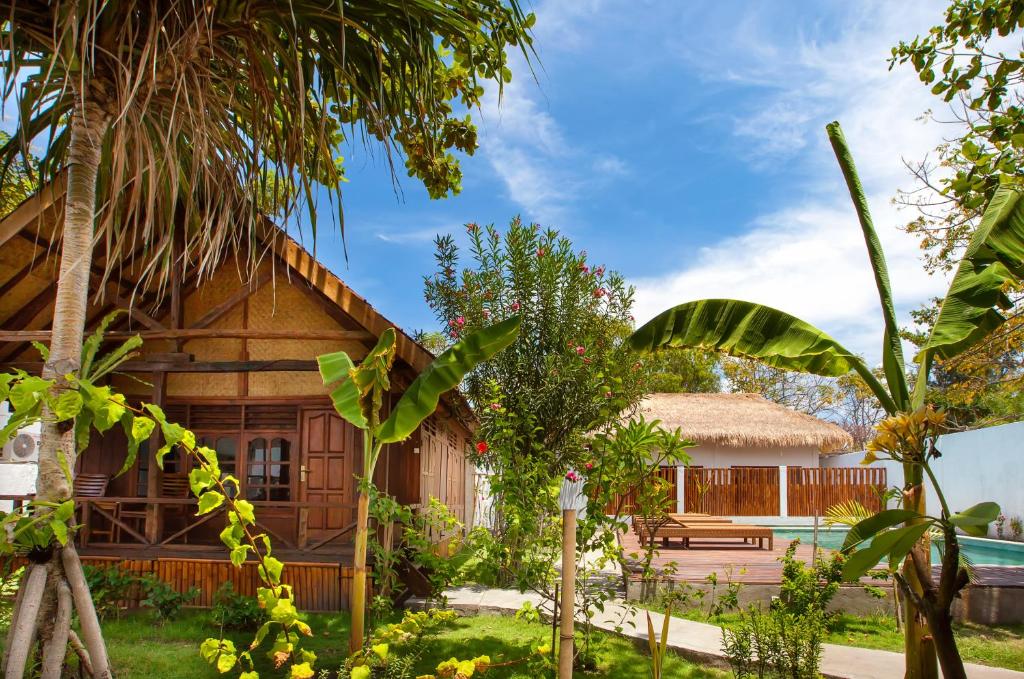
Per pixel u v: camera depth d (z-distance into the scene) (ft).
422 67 17.07
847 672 19.30
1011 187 16.34
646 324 18.20
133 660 20.35
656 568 31.83
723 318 17.51
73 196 14.64
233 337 29.71
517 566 22.35
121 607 28.45
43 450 13.67
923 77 22.07
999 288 15.02
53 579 13.32
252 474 32.58
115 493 32.96
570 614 14.12
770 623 18.03
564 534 14.38
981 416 69.62
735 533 39.50
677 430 20.95
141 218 27.09
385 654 14.52
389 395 30.14
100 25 14.38
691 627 24.53
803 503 64.49
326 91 17.97
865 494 64.59
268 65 16.06
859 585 26.68
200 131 14.88
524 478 21.54
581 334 34.32
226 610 23.89
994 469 57.21
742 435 66.49
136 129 14.87
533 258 34.91
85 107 14.90
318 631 24.67
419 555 23.59
